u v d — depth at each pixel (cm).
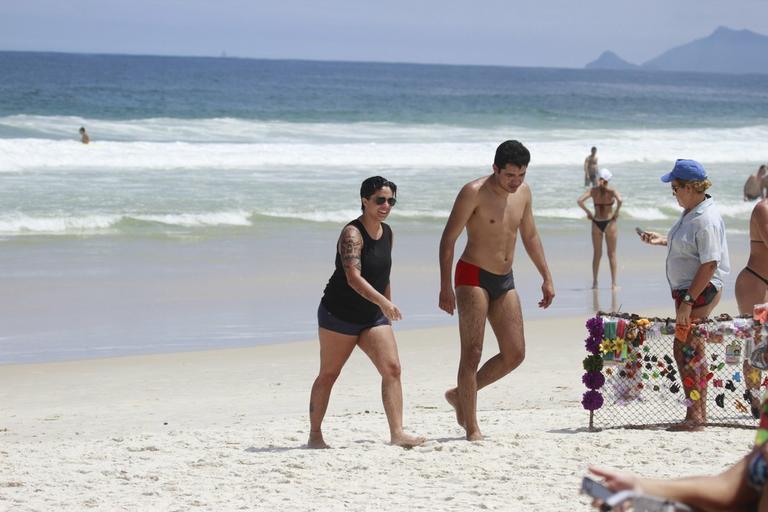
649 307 3064
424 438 1436
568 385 2070
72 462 1381
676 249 1478
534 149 7481
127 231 4128
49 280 3222
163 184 5269
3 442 1609
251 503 1155
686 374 1500
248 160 6169
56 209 4400
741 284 1583
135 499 1181
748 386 1517
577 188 5769
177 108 12075
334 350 1424
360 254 1362
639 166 7025
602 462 1319
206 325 2734
